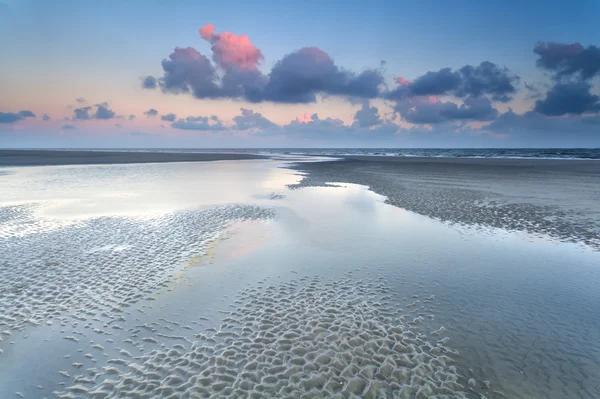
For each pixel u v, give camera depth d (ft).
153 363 15.12
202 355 15.67
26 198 56.34
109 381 14.01
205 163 158.20
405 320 18.99
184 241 33.17
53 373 14.57
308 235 35.99
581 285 23.73
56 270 25.62
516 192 63.26
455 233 36.94
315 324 18.42
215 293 22.34
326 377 14.19
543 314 19.72
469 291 22.84
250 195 61.26
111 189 68.13
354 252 30.78
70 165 133.39
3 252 29.45
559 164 134.72
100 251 29.99
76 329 17.92
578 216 43.65
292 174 103.96
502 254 30.32
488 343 16.81
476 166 128.57
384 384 13.87
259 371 14.52
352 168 127.34
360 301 21.33
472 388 13.74
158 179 87.92
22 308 19.97
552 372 14.71
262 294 22.25
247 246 32.12
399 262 28.35
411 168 123.13
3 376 14.43
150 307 20.33
